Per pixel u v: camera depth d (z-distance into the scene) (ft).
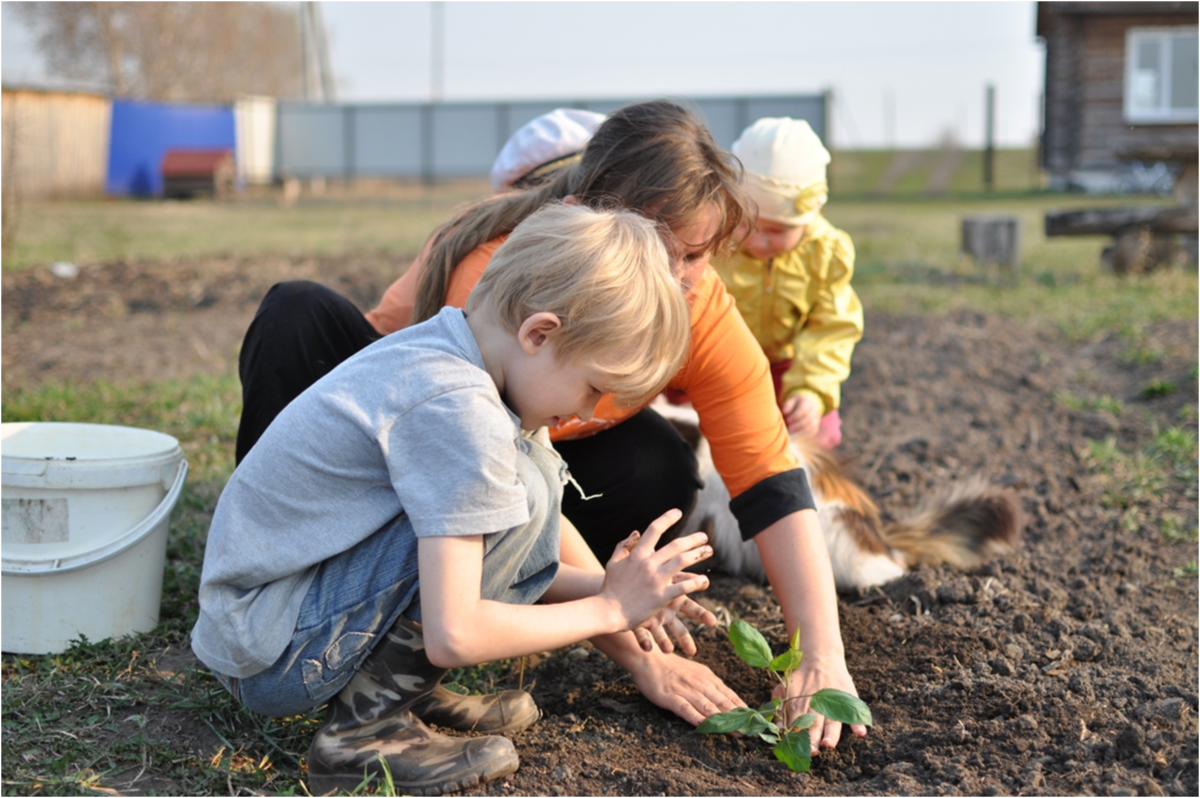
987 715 7.65
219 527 6.63
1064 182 79.61
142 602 8.69
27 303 24.86
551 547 6.89
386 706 6.81
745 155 11.08
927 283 30.60
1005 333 22.54
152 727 7.45
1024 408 16.92
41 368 18.39
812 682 7.61
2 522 8.16
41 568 8.13
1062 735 7.29
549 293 6.14
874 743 7.37
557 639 6.51
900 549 10.84
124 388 16.53
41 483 8.08
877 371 19.22
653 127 7.54
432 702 7.57
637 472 9.09
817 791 6.84
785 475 8.30
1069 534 11.66
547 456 7.00
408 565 6.44
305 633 6.49
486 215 8.17
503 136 85.25
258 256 35.37
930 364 19.89
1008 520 11.08
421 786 6.70
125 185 74.02
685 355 6.83
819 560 8.18
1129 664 8.49
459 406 6.18
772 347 12.66
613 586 6.86
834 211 61.77
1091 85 76.54
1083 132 77.25
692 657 8.88
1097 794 6.52
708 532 10.98
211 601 6.56
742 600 10.32
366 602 6.49
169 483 8.79
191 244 39.83
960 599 9.86
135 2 100.89
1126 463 13.96
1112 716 7.52
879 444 15.16
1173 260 30.58
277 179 86.48
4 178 30.27
